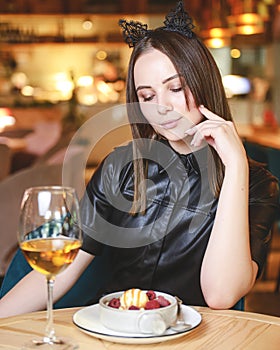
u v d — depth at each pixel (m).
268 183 1.75
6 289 1.84
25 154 6.78
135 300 1.32
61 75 8.39
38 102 8.05
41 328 1.33
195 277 1.68
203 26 7.68
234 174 1.55
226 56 7.68
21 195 3.66
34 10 8.24
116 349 1.23
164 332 1.26
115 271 1.75
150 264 1.70
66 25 8.33
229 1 7.32
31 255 1.22
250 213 1.69
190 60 1.61
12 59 8.30
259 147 3.75
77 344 1.23
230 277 1.50
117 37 8.34
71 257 1.24
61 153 5.50
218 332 1.30
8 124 7.67
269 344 1.25
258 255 1.62
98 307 1.42
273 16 7.27
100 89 8.18
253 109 7.61
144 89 1.61
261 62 7.68
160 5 8.24
